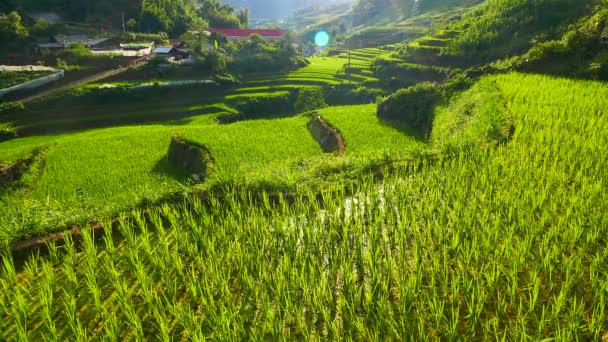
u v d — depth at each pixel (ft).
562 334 22.49
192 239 37.11
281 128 106.52
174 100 202.39
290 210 43.16
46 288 28.84
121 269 33.53
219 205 42.63
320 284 27.94
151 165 91.45
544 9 173.06
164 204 43.32
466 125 70.59
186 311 26.73
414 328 25.25
